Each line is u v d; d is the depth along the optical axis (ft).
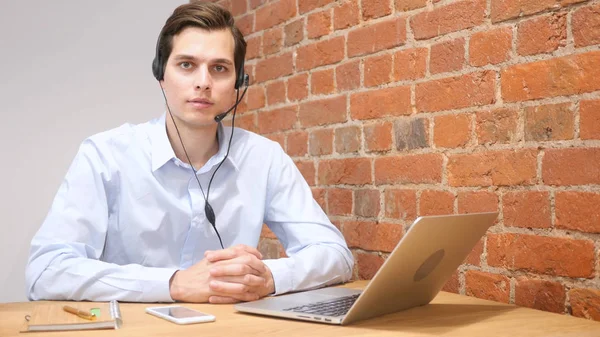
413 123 6.07
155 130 5.83
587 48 4.58
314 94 7.43
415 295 4.49
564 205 4.75
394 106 6.29
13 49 8.76
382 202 6.46
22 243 8.77
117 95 9.45
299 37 7.65
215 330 3.70
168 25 5.51
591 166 4.55
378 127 6.50
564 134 4.74
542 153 4.91
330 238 5.87
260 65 8.42
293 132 7.80
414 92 6.06
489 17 5.32
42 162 8.92
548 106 4.85
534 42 4.96
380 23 6.44
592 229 4.55
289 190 6.22
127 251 5.79
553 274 4.84
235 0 8.98
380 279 3.75
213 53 5.39
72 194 5.41
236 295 4.72
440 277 4.62
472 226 4.35
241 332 3.65
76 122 9.14
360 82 6.72
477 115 5.43
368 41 6.60
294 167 6.46
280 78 8.02
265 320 4.05
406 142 6.15
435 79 5.82
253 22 8.56
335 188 7.13
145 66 9.67
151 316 4.15
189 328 3.76
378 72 6.48
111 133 5.78
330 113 7.16
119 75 9.46
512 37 5.13
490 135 5.32
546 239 4.89
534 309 4.69
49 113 8.97
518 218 5.11
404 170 6.19
